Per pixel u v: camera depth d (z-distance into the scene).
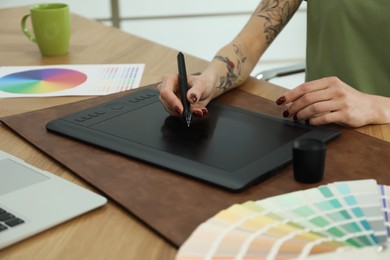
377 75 1.37
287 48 3.50
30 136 0.97
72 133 0.96
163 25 3.40
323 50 1.43
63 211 0.72
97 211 0.73
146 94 1.14
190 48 3.44
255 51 1.33
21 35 1.69
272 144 0.89
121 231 0.69
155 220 0.70
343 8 1.36
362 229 0.63
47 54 1.50
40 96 1.20
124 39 1.65
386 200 0.69
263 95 1.18
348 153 0.88
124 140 0.91
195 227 0.68
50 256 0.64
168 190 0.77
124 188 0.78
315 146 0.78
